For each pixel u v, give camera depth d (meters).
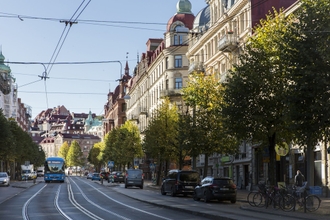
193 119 40.00
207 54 58.34
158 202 30.22
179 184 37.06
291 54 19.84
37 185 64.50
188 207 25.67
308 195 22.48
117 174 76.31
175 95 72.00
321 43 19.27
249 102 26.09
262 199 26.23
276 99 25.53
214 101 38.38
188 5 76.44
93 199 34.59
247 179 49.38
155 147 54.41
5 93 119.38
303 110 19.61
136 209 25.69
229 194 30.28
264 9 43.94
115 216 21.61
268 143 29.95
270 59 26.20
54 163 76.56
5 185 60.62
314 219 18.80
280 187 26.58
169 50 75.12
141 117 98.94
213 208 25.45
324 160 33.72
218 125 38.28
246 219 18.77
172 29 75.38
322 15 19.67
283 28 26.27
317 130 19.36
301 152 37.00
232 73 27.19
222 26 52.12
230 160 53.31
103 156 114.25
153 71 86.75
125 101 127.25
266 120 25.84
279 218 19.67
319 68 18.80
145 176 100.19
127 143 85.06
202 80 39.53
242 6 46.41
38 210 25.27
